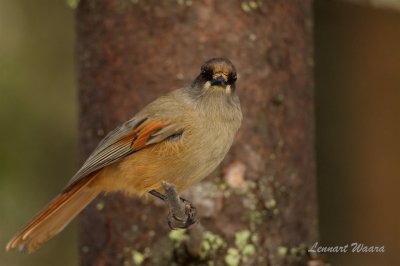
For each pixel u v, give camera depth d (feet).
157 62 35.86
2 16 56.08
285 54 36.86
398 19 60.08
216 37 35.76
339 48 61.00
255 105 35.88
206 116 32.04
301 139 37.17
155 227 35.14
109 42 36.63
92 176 33.42
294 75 37.17
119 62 36.37
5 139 51.55
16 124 52.26
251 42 36.09
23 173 51.55
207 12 35.76
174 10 35.78
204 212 34.45
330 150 60.54
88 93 37.29
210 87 32.04
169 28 35.81
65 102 55.26
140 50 36.06
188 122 31.99
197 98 32.35
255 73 36.01
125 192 33.76
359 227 59.93
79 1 37.88
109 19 36.68
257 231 34.99
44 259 55.47
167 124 32.04
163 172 32.42
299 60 37.45
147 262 35.06
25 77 54.24
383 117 60.64
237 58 35.86
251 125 35.68
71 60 56.54
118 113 36.32
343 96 61.00
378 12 60.18
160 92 35.76
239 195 34.96
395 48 60.34
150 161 32.40
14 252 54.49
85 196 34.06
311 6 39.42
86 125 37.40
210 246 34.30
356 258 59.41
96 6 37.09
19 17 56.54
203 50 35.68
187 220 31.50
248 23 36.09
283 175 36.11
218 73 32.17
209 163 32.35
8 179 50.57
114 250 35.88
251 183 35.24
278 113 36.37
